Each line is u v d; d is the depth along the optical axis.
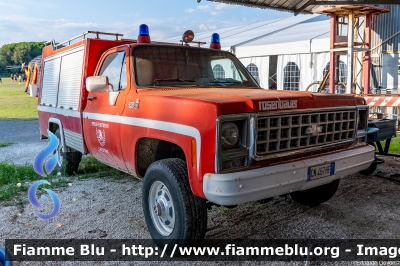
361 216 4.39
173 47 4.77
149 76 4.36
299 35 15.07
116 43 5.46
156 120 3.53
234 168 2.99
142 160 4.12
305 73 13.76
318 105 3.46
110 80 4.72
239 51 15.44
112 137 4.36
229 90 4.01
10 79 78.88
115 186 5.78
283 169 3.16
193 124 3.07
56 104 6.34
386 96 9.86
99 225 4.25
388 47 13.41
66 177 6.30
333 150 3.71
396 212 4.50
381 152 6.46
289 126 3.25
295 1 9.14
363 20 13.20
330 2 8.81
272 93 3.56
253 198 2.99
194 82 4.60
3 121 15.55
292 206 4.79
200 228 3.31
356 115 3.90
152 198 3.69
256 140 3.03
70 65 5.79
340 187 5.57
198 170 3.03
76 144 5.55
